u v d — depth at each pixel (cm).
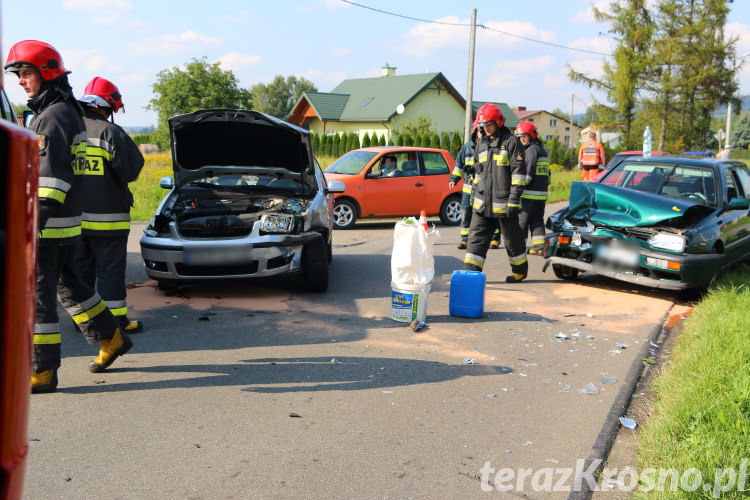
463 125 4919
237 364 471
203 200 724
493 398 421
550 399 423
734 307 629
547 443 358
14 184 130
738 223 780
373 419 383
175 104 5091
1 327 129
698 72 3597
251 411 389
